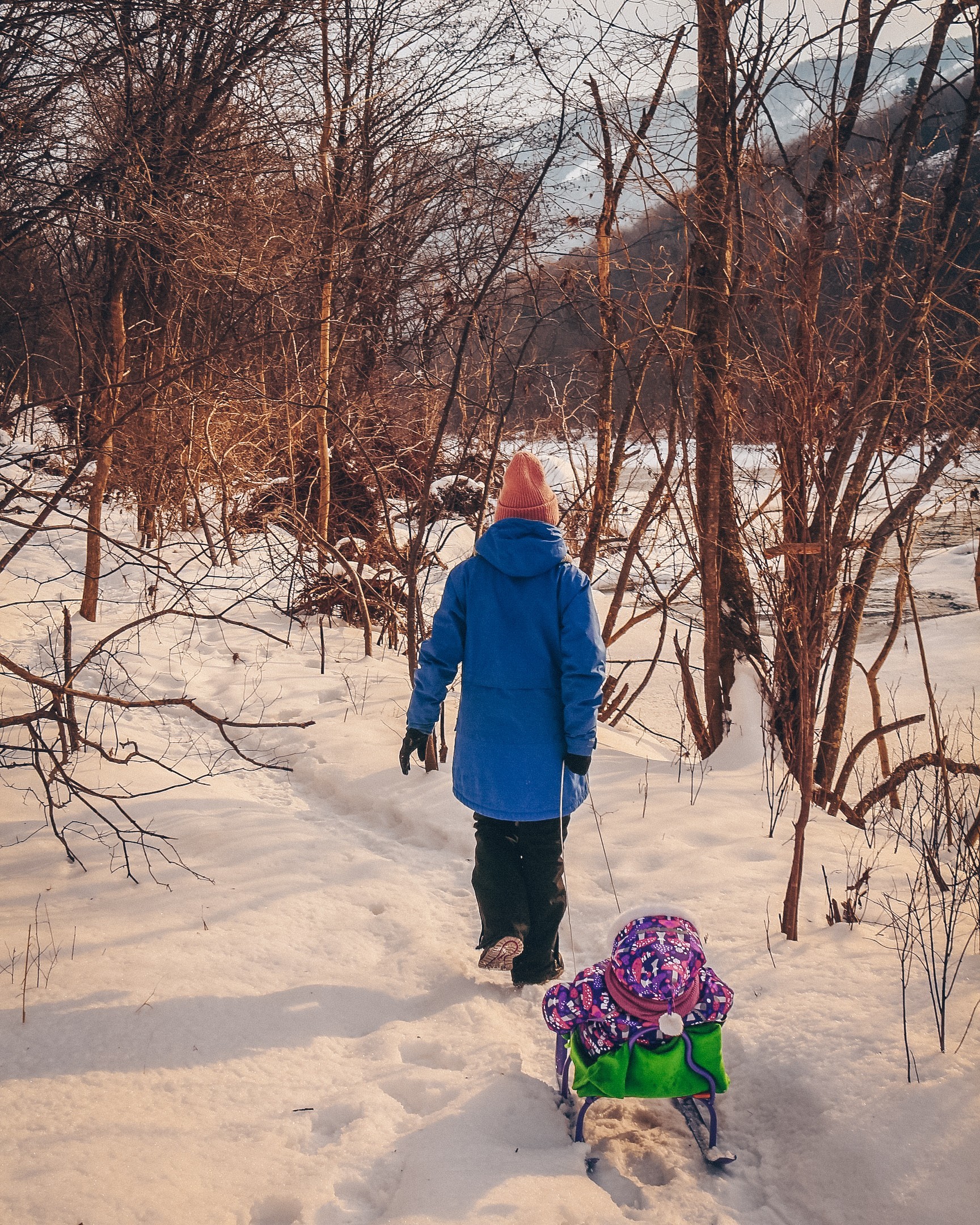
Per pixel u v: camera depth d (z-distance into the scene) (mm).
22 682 5664
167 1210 2107
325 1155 2338
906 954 3025
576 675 2965
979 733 6887
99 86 6086
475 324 5750
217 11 6336
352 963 3307
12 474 9305
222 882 3742
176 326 8406
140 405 4578
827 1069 2543
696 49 5188
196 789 4680
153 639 7270
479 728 3096
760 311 4234
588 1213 2164
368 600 8391
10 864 3729
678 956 2354
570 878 3863
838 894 3533
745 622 5371
